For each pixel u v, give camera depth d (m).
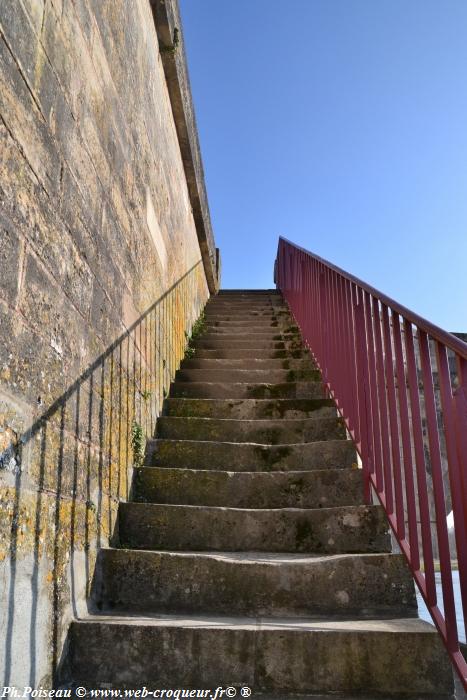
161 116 4.14
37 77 1.71
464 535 1.47
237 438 3.51
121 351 2.75
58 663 1.75
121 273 2.78
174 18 4.24
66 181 1.97
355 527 2.52
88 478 2.17
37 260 1.69
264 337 5.95
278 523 2.57
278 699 1.73
